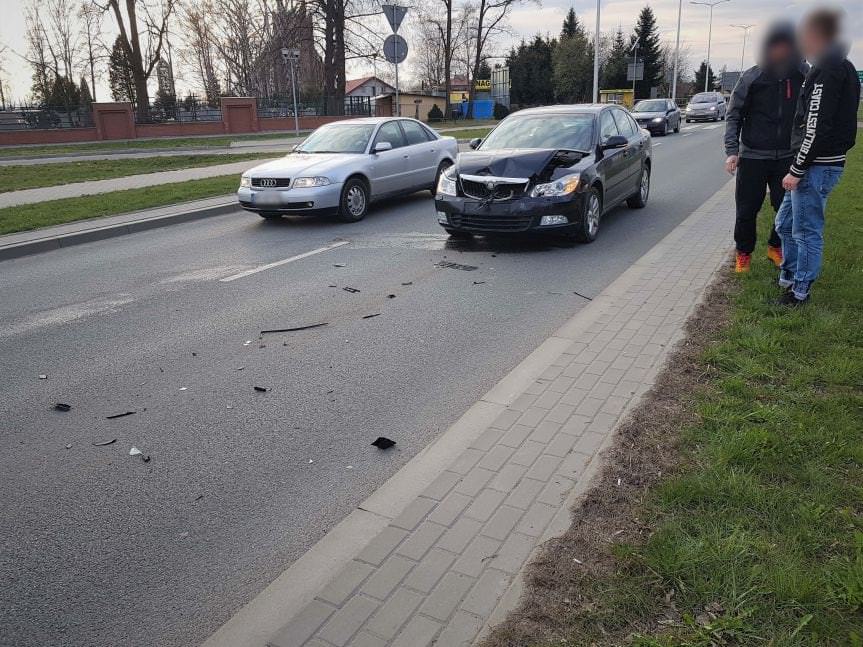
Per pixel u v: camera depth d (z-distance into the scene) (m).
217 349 5.46
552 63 73.19
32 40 59.00
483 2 53.78
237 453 3.83
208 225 11.33
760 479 3.04
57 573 2.89
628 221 10.33
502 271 7.61
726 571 2.47
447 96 52.59
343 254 8.74
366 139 12.00
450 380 4.71
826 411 3.59
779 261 6.46
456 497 3.14
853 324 4.76
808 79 4.85
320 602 2.53
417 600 2.51
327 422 4.16
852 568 2.44
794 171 4.88
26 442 4.04
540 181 8.39
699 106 40.91
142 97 41.03
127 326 6.11
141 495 3.45
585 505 2.98
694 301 5.85
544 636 2.28
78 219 11.33
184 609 2.66
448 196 8.74
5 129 36.19
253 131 41.72
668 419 3.67
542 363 4.77
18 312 6.67
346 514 3.24
